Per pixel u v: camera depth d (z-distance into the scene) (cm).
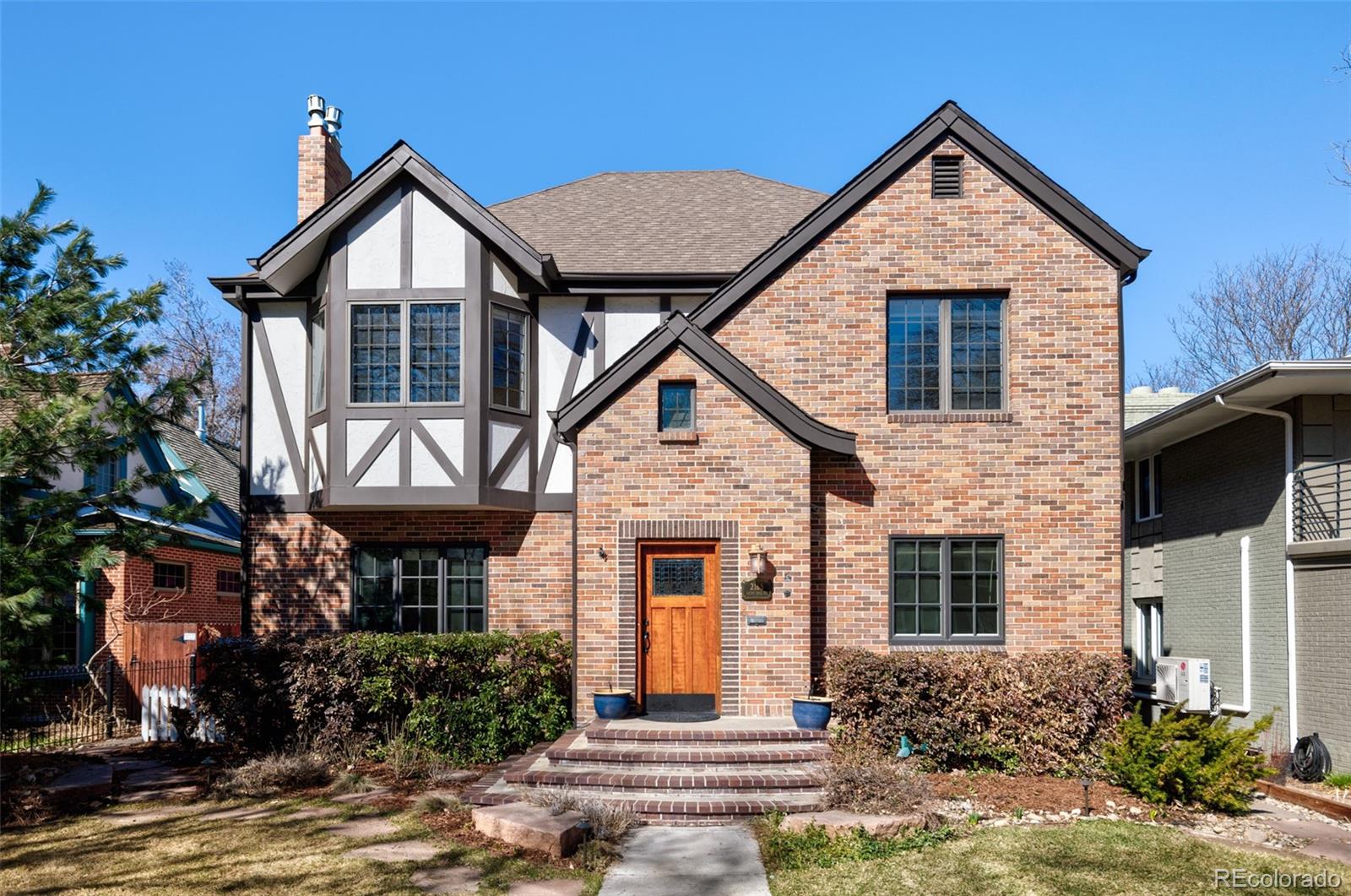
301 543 1460
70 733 1459
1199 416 1442
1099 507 1334
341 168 1706
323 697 1235
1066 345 1348
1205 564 1552
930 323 1375
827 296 1366
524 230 1655
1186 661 1410
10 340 1248
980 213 1363
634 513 1280
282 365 1488
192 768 1226
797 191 1814
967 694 1158
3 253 1268
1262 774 1090
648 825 970
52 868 831
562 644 1369
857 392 1355
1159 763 1041
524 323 1462
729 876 819
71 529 1144
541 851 872
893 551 1344
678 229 1641
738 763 1068
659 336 1282
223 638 1313
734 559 1270
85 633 1670
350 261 1395
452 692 1248
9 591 1058
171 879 802
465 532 1449
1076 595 1323
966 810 988
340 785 1102
